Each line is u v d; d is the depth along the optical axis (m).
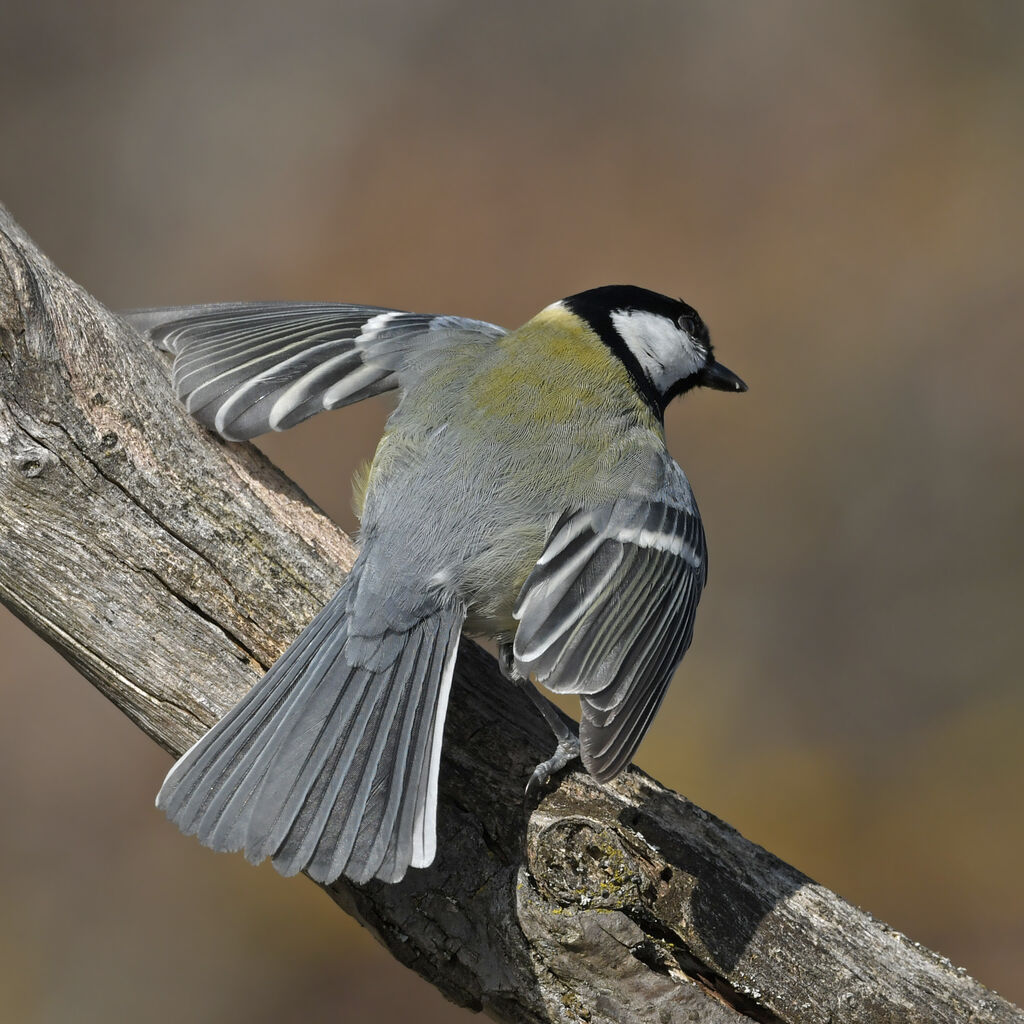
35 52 17.03
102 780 11.64
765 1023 5.69
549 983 5.39
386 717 5.35
